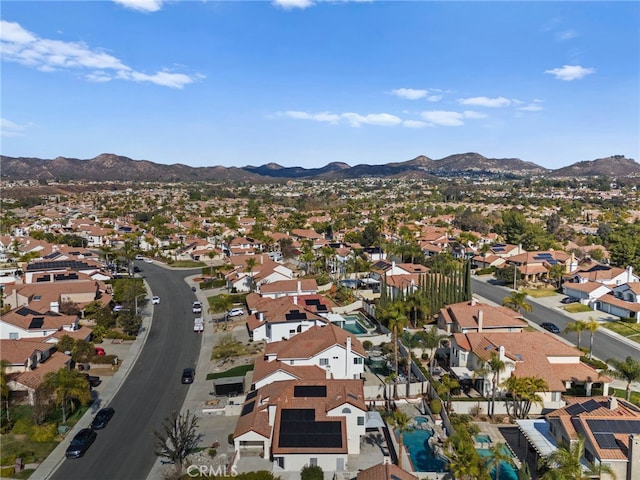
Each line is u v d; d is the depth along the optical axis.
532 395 55.41
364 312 104.69
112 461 49.75
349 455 50.84
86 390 59.59
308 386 54.84
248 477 44.09
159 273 148.38
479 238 178.00
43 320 84.12
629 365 58.66
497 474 44.69
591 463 41.97
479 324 76.94
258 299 99.69
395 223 197.38
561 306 109.06
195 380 70.56
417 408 61.53
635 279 114.44
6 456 49.69
